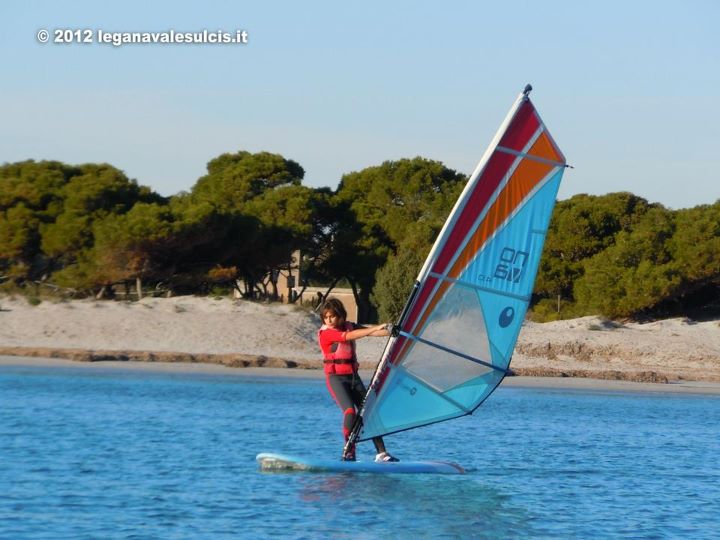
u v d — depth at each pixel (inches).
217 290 6190.9
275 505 1254.3
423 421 1401.3
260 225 5531.5
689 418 2886.3
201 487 1353.3
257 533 1114.7
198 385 3208.7
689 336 5196.9
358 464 1467.8
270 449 1744.6
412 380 1380.4
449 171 6879.9
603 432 2347.4
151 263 4987.7
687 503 1403.8
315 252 6363.2
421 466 1504.7
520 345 4771.2
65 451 1651.1
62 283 4933.6
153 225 4798.2
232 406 2561.5
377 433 1417.3
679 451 2031.3
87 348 4062.5
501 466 1680.6
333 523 1176.8
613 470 1692.9
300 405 2652.6
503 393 3553.2
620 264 5861.2
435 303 1360.7
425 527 1183.6
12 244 4931.1
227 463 1558.8
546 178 1366.9
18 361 3671.3
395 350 1364.4
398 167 6702.8
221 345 4276.6
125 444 1758.1
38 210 5167.3
